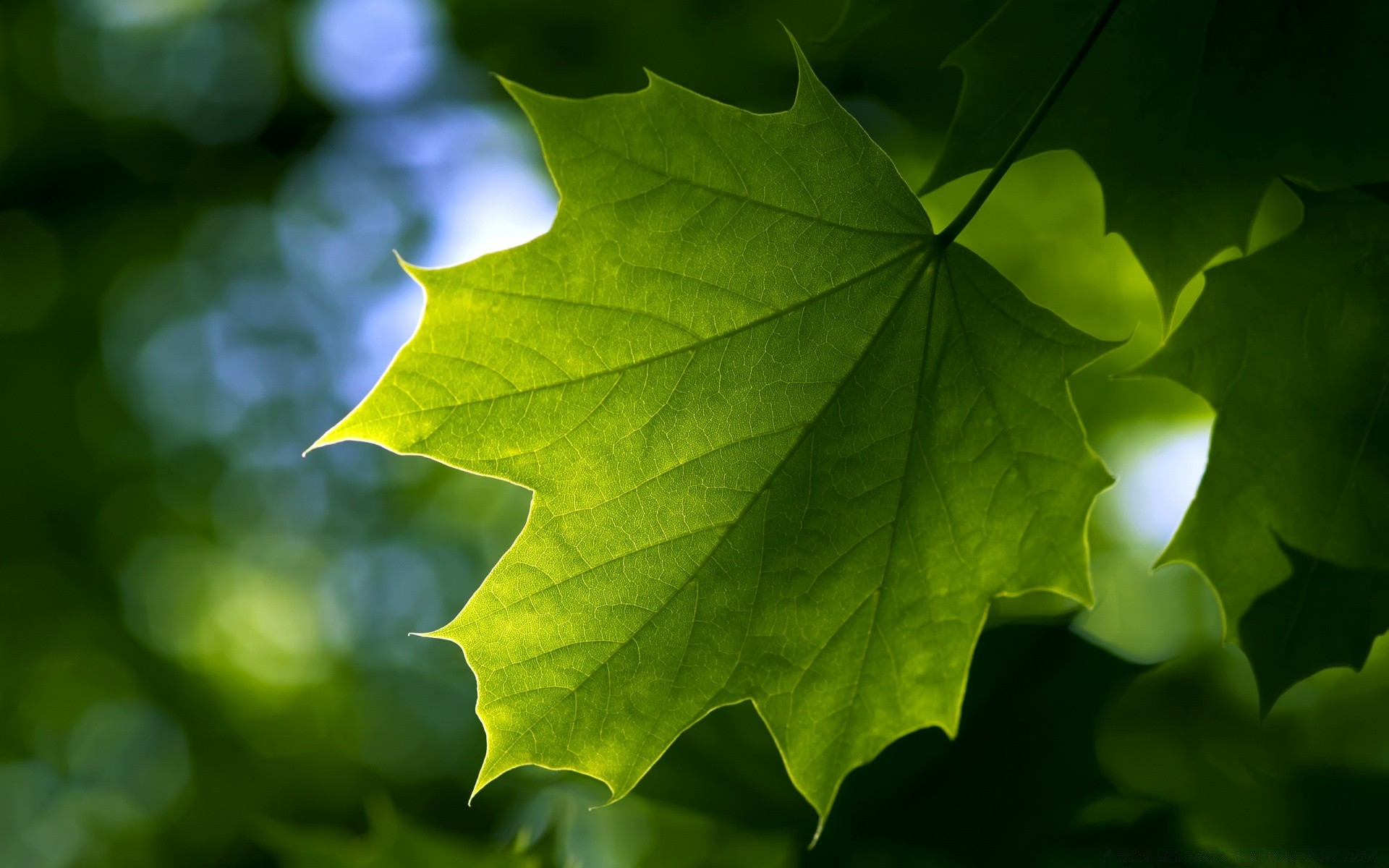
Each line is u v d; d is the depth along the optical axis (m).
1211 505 0.68
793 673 0.68
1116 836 0.74
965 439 0.67
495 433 0.65
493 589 0.66
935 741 0.74
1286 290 0.68
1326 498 0.68
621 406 0.66
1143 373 0.68
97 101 2.25
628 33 1.63
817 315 0.66
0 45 2.20
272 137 2.29
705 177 0.65
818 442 0.67
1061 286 1.55
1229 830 0.82
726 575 0.67
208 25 2.22
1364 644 0.68
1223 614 0.68
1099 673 0.74
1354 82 0.68
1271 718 0.95
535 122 0.65
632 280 0.65
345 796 2.10
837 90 1.33
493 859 0.75
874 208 0.66
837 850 0.74
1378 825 0.82
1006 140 0.70
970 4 0.71
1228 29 0.68
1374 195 0.68
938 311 0.67
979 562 0.68
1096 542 1.59
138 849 2.24
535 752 0.66
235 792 2.18
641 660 0.67
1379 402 0.68
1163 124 0.69
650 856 0.78
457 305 0.65
